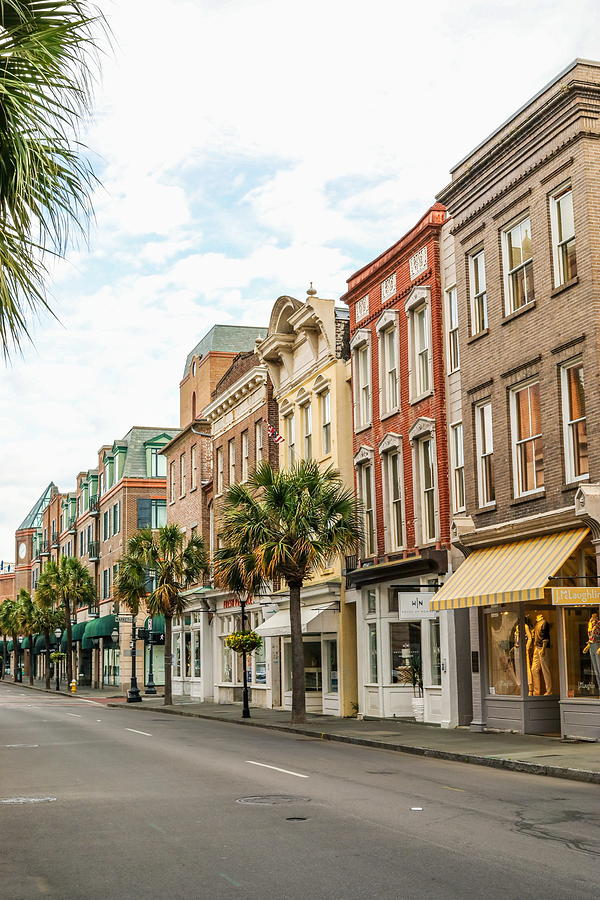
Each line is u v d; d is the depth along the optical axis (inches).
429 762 748.0
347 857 374.6
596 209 844.0
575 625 844.6
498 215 984.3
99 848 403.2
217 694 1941.4
